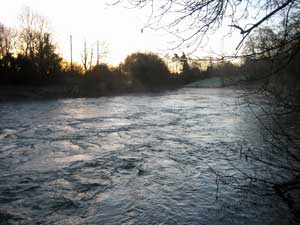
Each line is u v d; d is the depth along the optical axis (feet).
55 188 27.30
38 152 39.04
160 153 39.17
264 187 25.90
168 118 69.62
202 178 29.78
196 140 46.52
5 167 32.91
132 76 177.27
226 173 30.71
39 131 52.21
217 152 39.24
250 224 20.99
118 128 56.18
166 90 171.01
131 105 96.22
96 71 155.02
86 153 38.91
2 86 125.59
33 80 139.13
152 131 53.88
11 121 61.72
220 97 127.65
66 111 79.20
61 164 34.19
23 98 110.52
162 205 24.09
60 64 154.10
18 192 26.32
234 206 23.57
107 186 27.91
